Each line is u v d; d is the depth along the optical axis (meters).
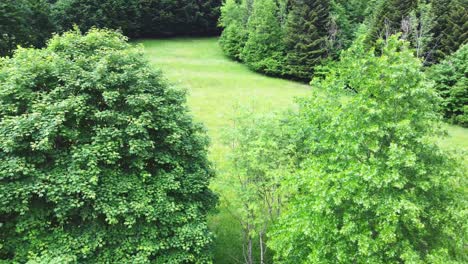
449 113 33.56
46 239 10.09
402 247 9.67
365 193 9.40
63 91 10.82
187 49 57.97
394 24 42.91
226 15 58.06
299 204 11.53
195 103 33.75
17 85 10.41
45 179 9.90
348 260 9.99
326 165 10.90
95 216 10.15
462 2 41.03
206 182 12.64
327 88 12.12
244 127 13.95
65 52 12.09
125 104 11.55
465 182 10.17
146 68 12.41
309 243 10.88
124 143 11.11
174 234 11.64
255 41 49.97
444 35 40.75
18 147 9.80
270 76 48.69
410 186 10.00
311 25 46.53
